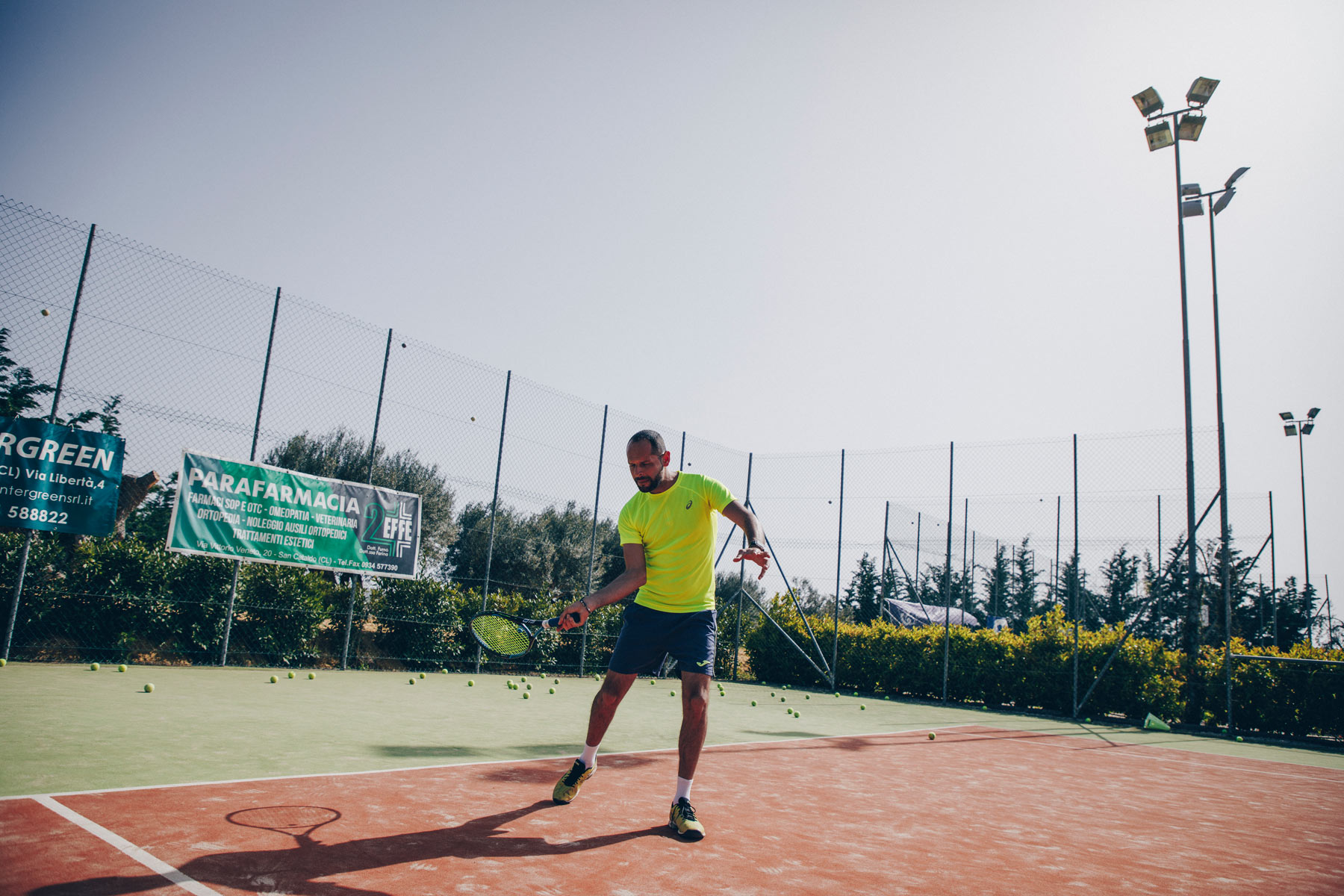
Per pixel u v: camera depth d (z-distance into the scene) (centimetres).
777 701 1085
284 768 388
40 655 810
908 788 466
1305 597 2097
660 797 382
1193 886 288
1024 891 268
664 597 351
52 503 763
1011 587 1930
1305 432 1984
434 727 577
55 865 226
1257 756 804
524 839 288
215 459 873
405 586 1096
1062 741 820
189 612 895
